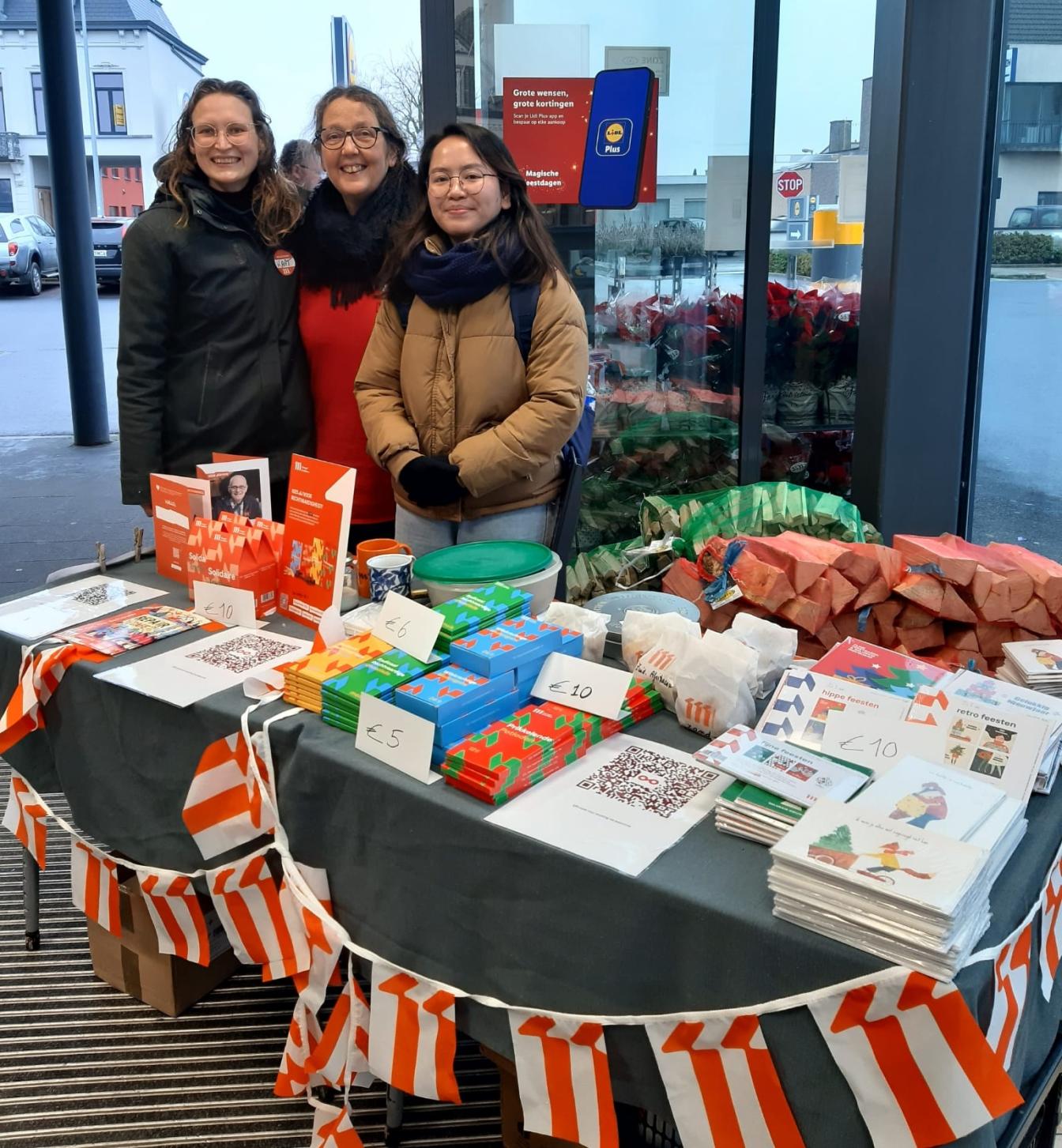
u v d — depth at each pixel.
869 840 1.13
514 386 2.28
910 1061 1.05
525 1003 1.35
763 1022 1.13
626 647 1.68
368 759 1.50
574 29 3.11
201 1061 1.97
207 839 1.71
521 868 1.31
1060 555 3.50
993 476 3.50
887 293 3.15
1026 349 3.35
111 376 7.60
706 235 3.32
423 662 1.60
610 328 3.38
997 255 3.25
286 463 2.66
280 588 2.04
